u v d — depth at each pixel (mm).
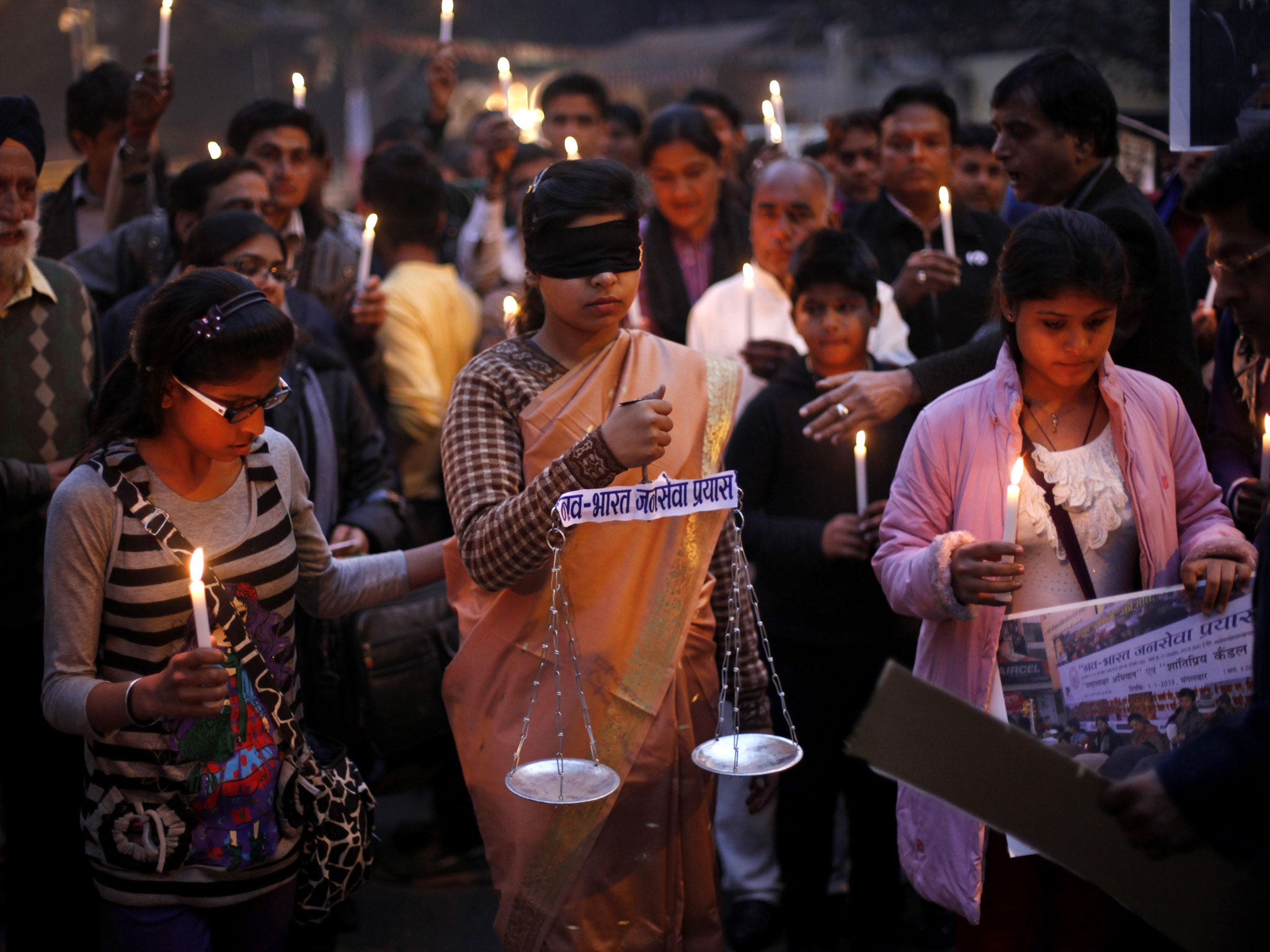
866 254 3244
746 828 3475
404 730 3248
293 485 2398
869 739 1629
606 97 5840
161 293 2096
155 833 2137
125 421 2170
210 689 1948
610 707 2277
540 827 2287
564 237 2205
